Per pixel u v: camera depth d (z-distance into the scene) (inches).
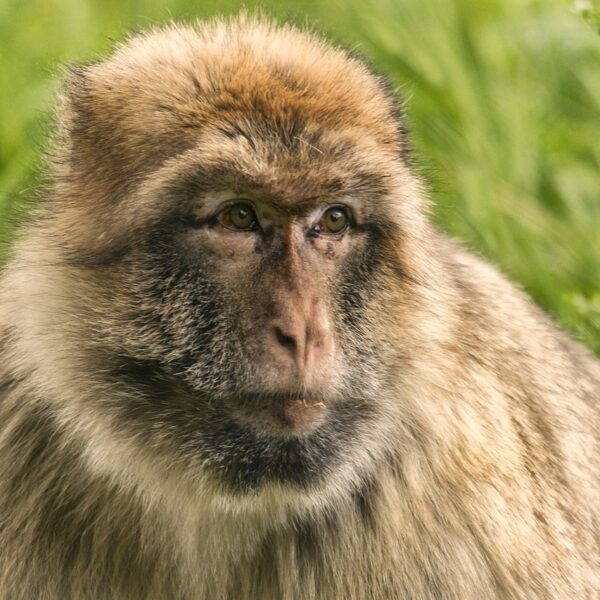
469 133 660.1
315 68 391.2
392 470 406.6
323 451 372.5
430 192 432.1
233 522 396.8
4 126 619.8
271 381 357.4
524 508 423.2
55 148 421.4
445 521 413.1
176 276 368.5
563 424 459.8
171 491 379.6
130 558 403.9
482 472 415.5
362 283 379.2
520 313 475.2
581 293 596.4
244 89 376.5
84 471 398.6
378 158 376.8
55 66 536.1
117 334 375.6
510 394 435.5
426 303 398.3
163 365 370.6
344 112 378.9
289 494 370.9
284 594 409.1
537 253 625.3
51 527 405.4
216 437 367.2
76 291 381.7
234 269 364.5
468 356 419.2
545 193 663.8
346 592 413.1
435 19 691.4
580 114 700.7
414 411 404.2
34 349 390.6
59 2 698.8
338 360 372.5
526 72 693.9
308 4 669.9
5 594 406.9
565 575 432.1
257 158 360.8
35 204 417.7
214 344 363.6
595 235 627.5
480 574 416.2
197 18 471.5
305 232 370.3
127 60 409.4
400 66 679.1
